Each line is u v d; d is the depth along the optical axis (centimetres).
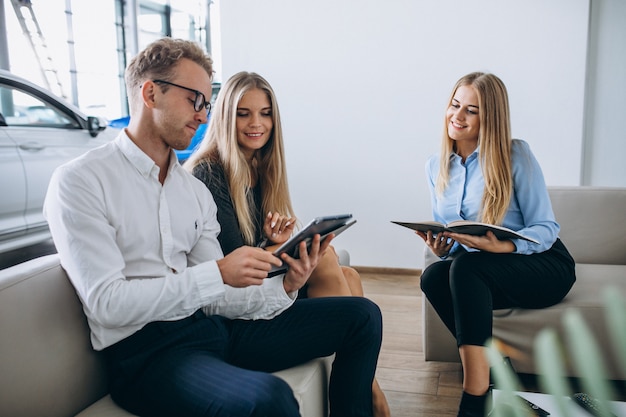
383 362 230
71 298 123
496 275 177
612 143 351
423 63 358
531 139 351
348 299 145
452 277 177
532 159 192
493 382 170
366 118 372
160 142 132
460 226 173
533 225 188
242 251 123
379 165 375
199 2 571
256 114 176
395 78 364
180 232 136
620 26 340
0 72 323
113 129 421
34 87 347
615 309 53
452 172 205
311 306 144
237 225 169
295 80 381
